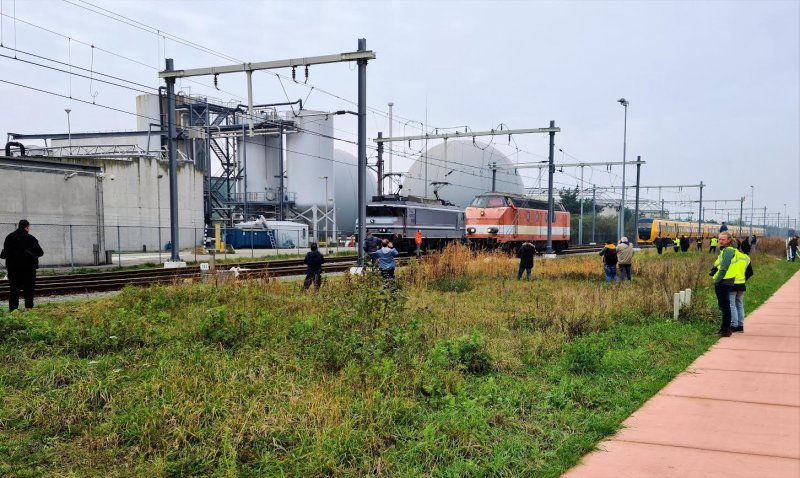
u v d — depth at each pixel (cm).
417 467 486
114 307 1234
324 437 514
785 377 802
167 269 2284
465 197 6806
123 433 546
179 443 523
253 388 642
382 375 684
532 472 490
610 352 862
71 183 2742
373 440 527
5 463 493
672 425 602
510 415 620
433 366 759
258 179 6431
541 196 6688
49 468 491
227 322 952
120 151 5184
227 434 516
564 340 993
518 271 2331
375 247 2361
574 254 4638
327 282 1600
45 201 2642
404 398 635
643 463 503
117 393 633
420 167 6800
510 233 3894
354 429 547
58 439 549
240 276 1753
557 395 681
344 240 6675
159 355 800
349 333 858
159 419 549
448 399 640
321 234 6469
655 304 1381
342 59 1934
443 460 500
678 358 920
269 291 1506
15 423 583
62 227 2695
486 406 650
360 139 1995
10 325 887
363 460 494
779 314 1445
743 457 514
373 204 3553
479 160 6888
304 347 833
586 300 1418
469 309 1366
